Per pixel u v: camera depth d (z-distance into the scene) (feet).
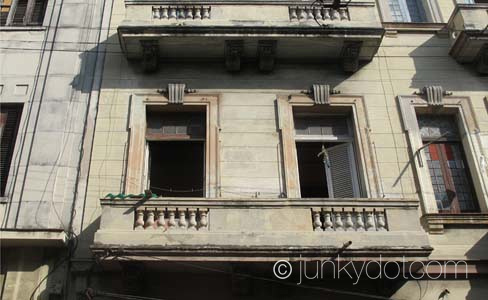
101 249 30.14
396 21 46.24
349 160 38.65
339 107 40.19
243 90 40.24
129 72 40.78
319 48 40.78
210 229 31.63
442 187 38.40
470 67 42.73
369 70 42.14
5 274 32.35
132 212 31.94
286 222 32.04
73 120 38.42
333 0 41.83
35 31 42.83
